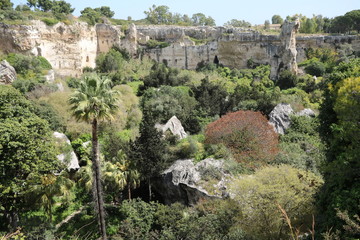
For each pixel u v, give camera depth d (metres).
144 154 36.66
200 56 88.44
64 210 37.06
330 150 27.31
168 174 36.75
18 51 67.19
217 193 32.41
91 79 26.58
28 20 69.75
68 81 68.69
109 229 33.91
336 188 22.53
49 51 73.44
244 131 37.94
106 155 43.09
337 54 80.25
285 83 69.25
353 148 23.30
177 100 56.84
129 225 31.64
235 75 80.88
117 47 88.25
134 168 37.00
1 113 31.22
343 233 19.09
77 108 25.12
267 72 79.44
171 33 97.12
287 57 77.50
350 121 23.44
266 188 26.03
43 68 67.38
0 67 57.84
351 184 22.00
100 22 91.00
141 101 60.34
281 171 28.11
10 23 66.69
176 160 38.44
